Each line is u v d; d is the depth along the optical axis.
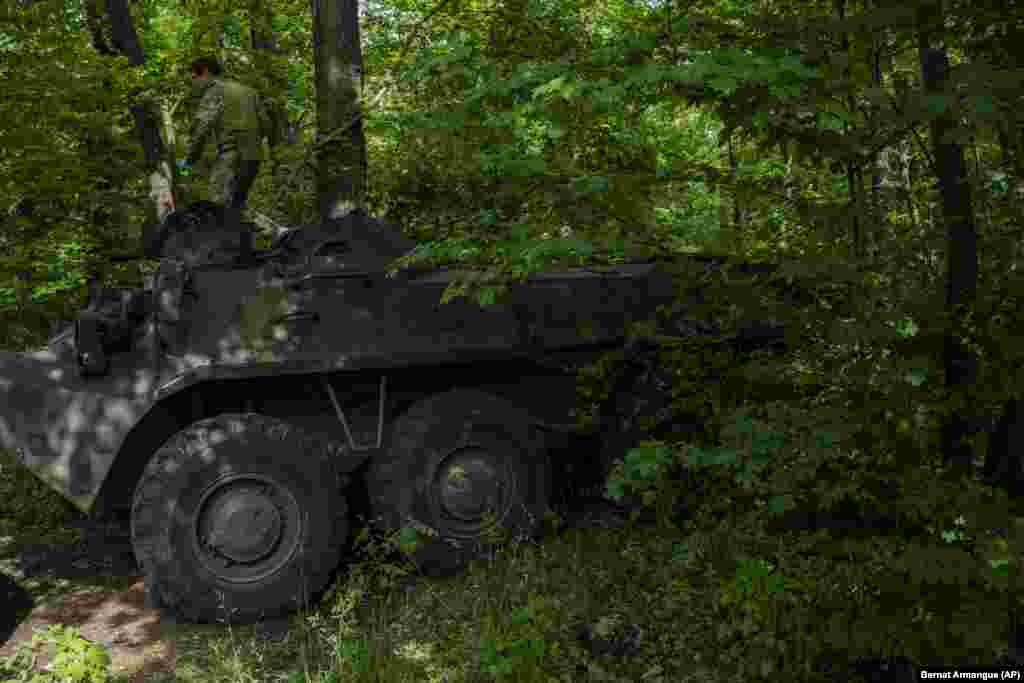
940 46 3.46
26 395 4.70
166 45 11.57
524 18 5.97
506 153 3.70
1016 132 3.16
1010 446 3.49
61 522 6.17
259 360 4.85
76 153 8.02
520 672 3.66
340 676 3.83
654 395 5.38
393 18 9.96
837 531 3.54
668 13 3.68
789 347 3.53
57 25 7.34
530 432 5.13
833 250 3.40
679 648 3.85
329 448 5.18
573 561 4.82
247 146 6.65
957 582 2.79
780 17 3.11
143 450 5.10
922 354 3.13
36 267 7.70
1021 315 3.06
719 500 4.91
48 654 4.21
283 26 11.50
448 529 5.00
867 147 3.09
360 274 5.07
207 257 5.21
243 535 4.59
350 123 6.60
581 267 5.45
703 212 4.68
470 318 5.17
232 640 4.21
